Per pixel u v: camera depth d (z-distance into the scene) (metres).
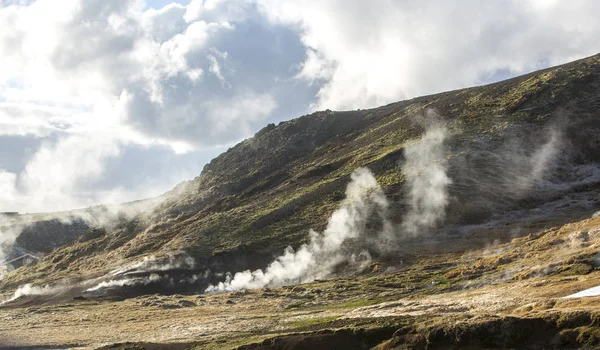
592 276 52.91
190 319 78.00
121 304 102.44
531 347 39.34
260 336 58.25
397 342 45.22
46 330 80.44
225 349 53.69
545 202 122.69
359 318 58.38
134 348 60.88
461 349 41.56
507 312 47.28
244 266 121.56
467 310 52.50
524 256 73.69
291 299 86.94
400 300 68.69
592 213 107.50
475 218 119.62
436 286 73.88
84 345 66.62
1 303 123.00
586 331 37.53
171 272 122.12
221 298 97.81
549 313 41.12
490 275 70.19
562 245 70.81
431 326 44.47
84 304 108.44
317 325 58.50
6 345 70.19
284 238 132.00
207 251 131.62
